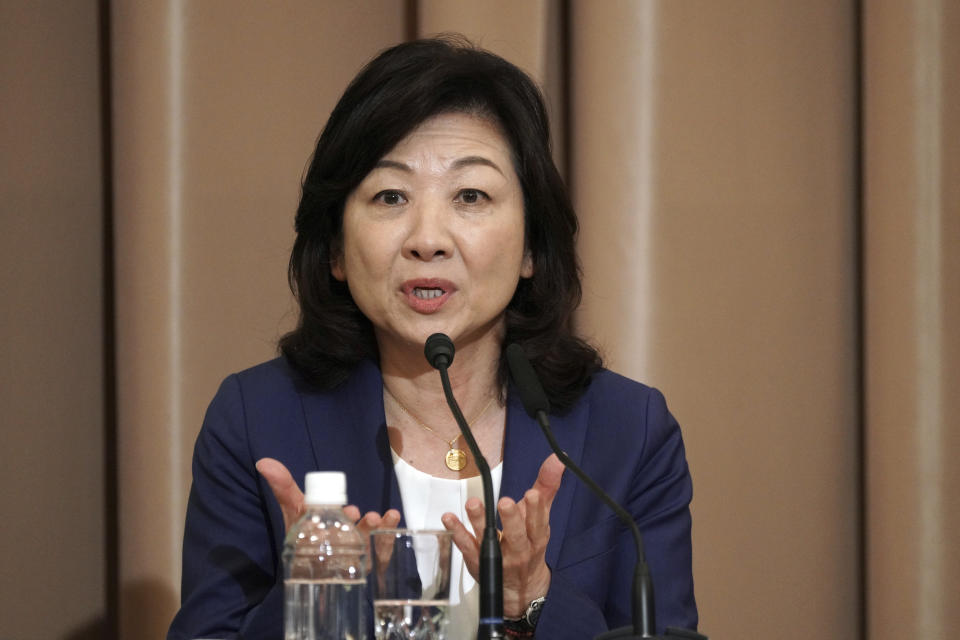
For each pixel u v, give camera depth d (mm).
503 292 6734
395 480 6789
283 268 9773
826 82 9773
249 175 9766
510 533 5258
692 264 9523
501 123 6848
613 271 9438
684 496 7086
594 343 9375
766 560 9586
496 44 9484
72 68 9945
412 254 6551
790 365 9656
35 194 9758
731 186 9617
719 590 9531
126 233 9570
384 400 7207
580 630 5445
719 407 9555
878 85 9258
